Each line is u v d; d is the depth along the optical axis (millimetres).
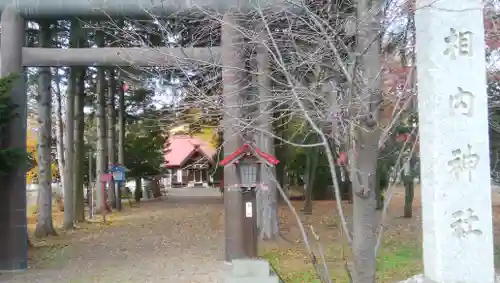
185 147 39094
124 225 16766
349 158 3910
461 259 3891
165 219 18500
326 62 5504
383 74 4379
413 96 4574
